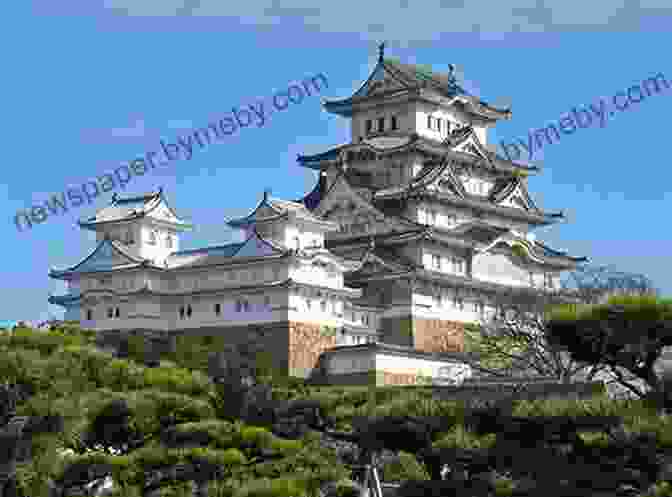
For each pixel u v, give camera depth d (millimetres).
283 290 167750
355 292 177875
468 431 78250
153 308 177250
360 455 98812
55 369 89688
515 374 160375
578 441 75062
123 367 107062
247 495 85500
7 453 83938
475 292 197875
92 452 93750
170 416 101125
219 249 180500
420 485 78188
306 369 168250
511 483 74875
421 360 172375
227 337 171750
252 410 120250
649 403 75125
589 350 77562
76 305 180750
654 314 74875
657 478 72250
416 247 194000
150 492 91312
